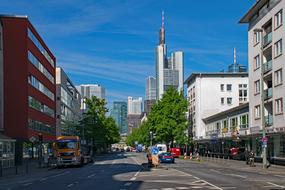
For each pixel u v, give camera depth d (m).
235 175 32.16
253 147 62.66
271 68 53.50
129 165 51.69
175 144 93.06
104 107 97.88
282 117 49.75
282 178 29.09
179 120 88.94
